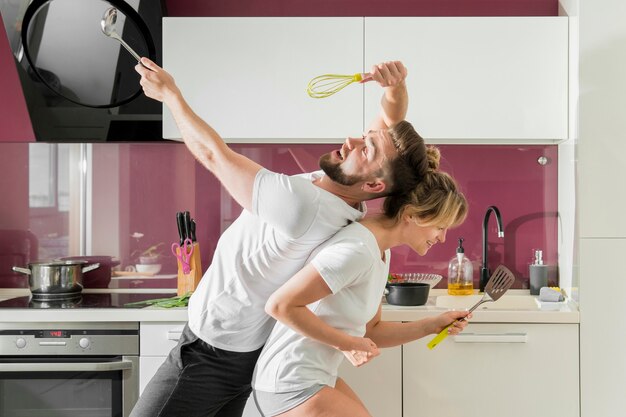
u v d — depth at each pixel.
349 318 1.89
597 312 2.87
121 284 3.47
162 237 3.47
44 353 2.85
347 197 1.96
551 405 2.86
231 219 3.46
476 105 3.04
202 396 2.06
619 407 2.86
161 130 3.21
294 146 3.41
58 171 3.46
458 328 2.17
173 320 2.84
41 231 3.47
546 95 3.03
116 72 3.08
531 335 2.85
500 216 3.22
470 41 3.03
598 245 2.90
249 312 1.99
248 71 3.06
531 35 3.02
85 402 2.87
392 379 2.87
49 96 3.13
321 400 1.86
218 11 3.41
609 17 2.89
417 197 1.91
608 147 2.90
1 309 2.86
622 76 2.89
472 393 2.86
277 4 3.40
